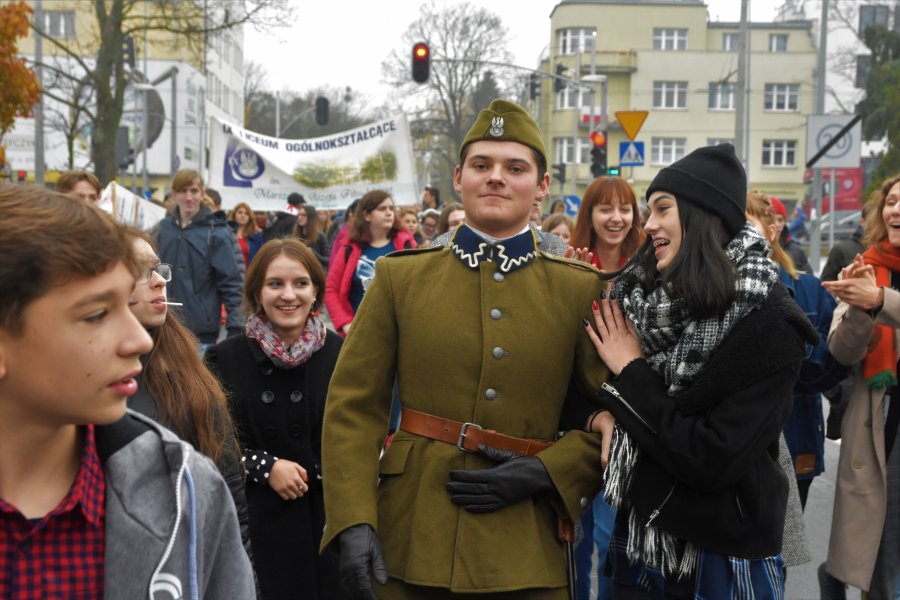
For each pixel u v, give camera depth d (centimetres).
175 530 165
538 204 579
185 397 276
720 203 286
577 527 303
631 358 288
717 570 284
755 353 274
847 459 415
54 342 151
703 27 6309
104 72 2717
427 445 287
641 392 282
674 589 293
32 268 147
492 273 292
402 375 294
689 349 279
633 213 532
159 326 280
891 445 413
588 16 6312
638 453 286
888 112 3653
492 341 285
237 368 389
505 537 278
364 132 1450
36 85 1507
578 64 4303
